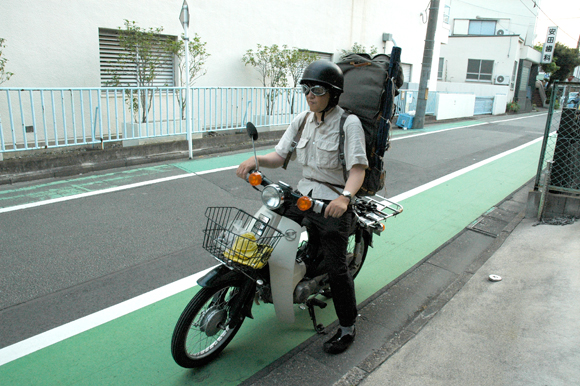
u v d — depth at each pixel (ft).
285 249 8.43
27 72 23.75
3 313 10.52
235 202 18.79
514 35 83.66
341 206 7.64
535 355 8.58
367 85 8.76
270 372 8.82
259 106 32.99
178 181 21.40
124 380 8.48
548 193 16.94
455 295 11.57
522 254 13.82
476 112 67.36
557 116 21.61
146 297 11.47
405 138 38.14
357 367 8.76
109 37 27.20
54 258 13.23
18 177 20.33
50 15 24.12
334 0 42.60
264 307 11.22
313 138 8.64
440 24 60.70
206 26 31.91
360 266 11.90
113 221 16.14
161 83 30.07
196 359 8.71
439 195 21.62
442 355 8.95
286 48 38.14
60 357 9.08
